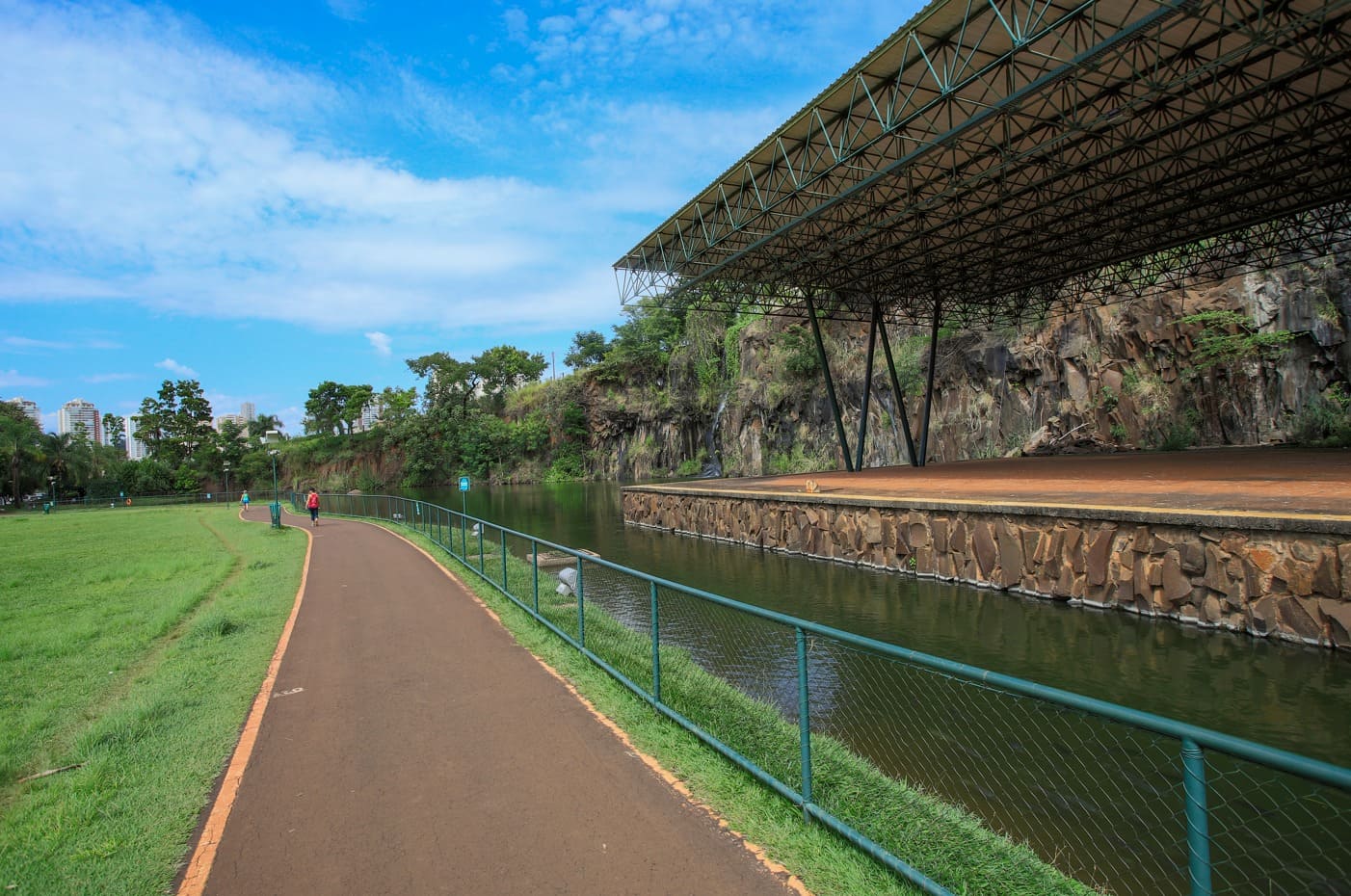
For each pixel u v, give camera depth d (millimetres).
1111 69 14672
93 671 7848
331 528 28047
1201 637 9984
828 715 7285
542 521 34125
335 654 8242
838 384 47125
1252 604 9766
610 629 9266
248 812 4492
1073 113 15094
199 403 97250
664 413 69375
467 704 6387
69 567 18328
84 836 4195
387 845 4047
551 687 6812
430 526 20703
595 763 5043
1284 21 12906
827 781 4691
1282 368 28750
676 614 12055
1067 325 35156
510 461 82562
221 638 9109
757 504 22109
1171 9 10750
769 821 4141
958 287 32531
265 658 8078
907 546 16062
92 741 5594
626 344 75188
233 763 5234
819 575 16531
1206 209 25125
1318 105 16375
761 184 21203
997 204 19688
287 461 90062
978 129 17531
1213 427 30781
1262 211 24375
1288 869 4543
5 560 20328
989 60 14953
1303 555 9219
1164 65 14523
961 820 4477
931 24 13773
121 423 117875
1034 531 13109
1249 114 17406
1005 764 6121
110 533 30812
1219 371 30656
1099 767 6098
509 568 14305
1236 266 28828
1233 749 2227
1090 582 12023
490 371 90250
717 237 24656
